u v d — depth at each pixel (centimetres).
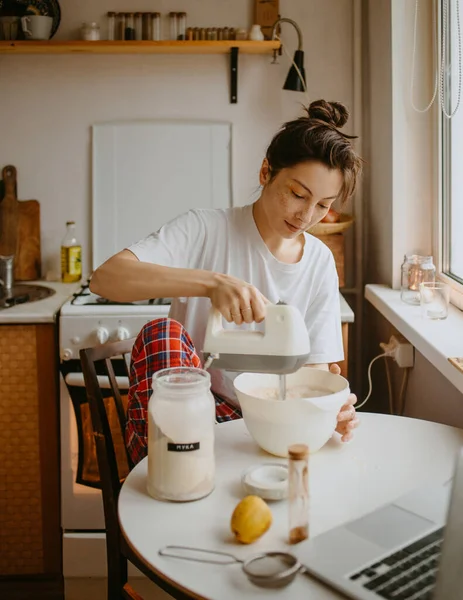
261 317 132
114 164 299
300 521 104
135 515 114
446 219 240
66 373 241
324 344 186
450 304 229
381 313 256
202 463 119
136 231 302
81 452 242
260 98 296
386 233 262
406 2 240
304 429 130
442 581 86
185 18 288
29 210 299
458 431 149
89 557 246
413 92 244
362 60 292
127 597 146
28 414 246
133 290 152
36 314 239
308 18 291
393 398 261
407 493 117
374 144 279
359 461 134
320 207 164
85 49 279
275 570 95
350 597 90
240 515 105
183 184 300
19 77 295
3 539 252
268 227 180
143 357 154
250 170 300
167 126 297
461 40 220
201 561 100
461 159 226
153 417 119
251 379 148
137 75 295
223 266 182
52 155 299
